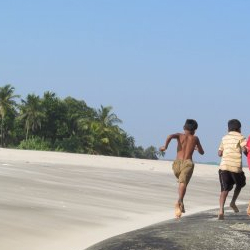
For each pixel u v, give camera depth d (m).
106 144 90.00
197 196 17.42
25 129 88.81
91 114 95.06
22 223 9.33
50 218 10.12
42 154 39.66
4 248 7.56
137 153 114.12
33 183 15.43
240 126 10.98
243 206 14.50
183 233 8.79
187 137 11.14
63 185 15.97
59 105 90.00
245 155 10.72
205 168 36.38
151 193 16.72
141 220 11.20
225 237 8.47
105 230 9.66
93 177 20.16
